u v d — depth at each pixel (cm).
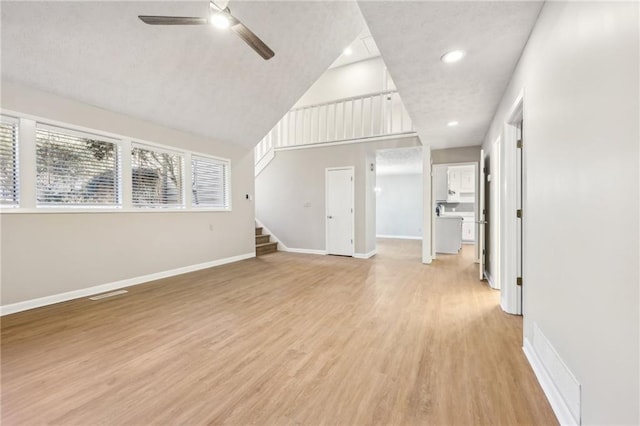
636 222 90
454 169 870
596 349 114
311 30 385
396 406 157
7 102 286
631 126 92
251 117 511
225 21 229
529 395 165
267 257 618
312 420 147
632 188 92
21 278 298
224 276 450
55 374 186
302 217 682
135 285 397
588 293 121
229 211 559
